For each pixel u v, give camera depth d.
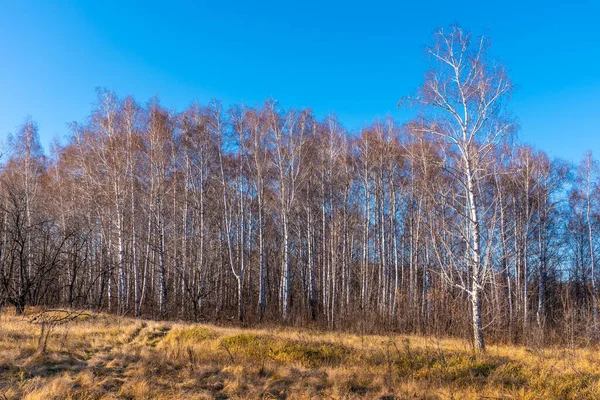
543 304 23.00
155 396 6.48
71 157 21.70
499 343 14.22
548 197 25.17
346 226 24.17
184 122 21.22
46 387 6.05
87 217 23.00
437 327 16.42
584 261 27.06
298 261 28.47
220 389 7.28
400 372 9.14
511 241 21.00
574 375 8.69
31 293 19.44
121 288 19.38
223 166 22.16
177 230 25.16
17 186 23.39
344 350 10.76
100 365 7.96
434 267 22.34
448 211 20.05
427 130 12.58
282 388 7.46
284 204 20.91
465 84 12.22
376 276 27.17
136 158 19.88
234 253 25.42
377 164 23.73
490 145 12.43
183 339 11.21
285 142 21.20
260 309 20.23
